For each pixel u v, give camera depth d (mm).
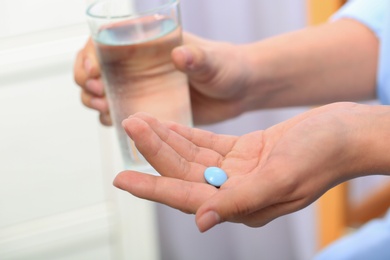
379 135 679
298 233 1446
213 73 889
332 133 665
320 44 956
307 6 1293
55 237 1057
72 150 1029
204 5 1284
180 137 706
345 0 1266
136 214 1067
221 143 727
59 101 1010
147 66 766
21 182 1028
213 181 667
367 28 968
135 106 778
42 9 978
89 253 1077
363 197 1473
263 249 1474
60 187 1039
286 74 951
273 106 973
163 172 680
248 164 701
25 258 1057
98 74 873
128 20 760
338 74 962
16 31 979
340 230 1395
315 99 974
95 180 1045
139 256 1092
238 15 1296
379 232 1122
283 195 641
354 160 681
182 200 651
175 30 781
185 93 804
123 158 805
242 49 938
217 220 622
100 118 915
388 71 927
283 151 649
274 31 1320
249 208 628
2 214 1035
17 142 1016
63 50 995
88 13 776
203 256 1455
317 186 664
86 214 1057
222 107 947
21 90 997
